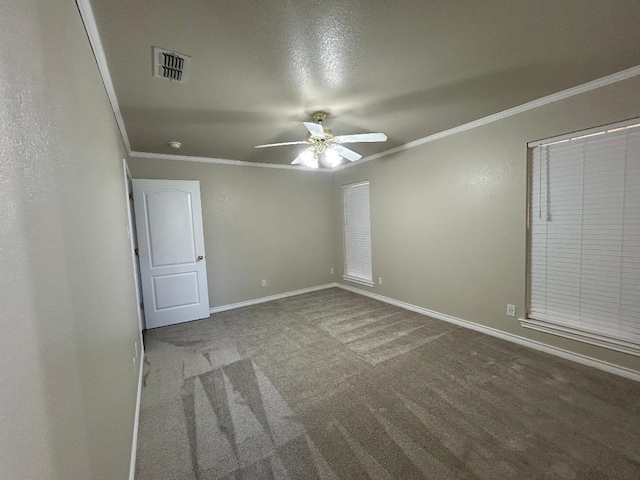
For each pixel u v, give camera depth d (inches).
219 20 53.7
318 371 95.7
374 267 175.6
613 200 85.4
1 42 18.5
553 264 99.2
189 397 83.7
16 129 20.1
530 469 56.9
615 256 86.2
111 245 58.9
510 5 52.7
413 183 145.3
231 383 90.4
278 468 59.2
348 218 197.5
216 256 164.2
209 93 82.0
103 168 58.7
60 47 33.8
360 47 63.9
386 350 108.3
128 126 103.5
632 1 52.3
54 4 32.4
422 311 147.2
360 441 65.6
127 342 70.0
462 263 126.0
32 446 19.0
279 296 187.3
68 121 35.0
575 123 88.9
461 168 122.6
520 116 101.8
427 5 52.0
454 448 62.6
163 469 59.9
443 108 100.2
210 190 161.3
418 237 145.4
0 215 16.9
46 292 23.5
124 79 71.7
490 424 69.0
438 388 83.7
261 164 177.5
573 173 92.7
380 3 50.9
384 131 123.9
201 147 136.2
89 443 32.8
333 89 82.3
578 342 93.9
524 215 103.6
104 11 49.1
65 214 30.7
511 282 109.5
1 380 16.0
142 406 79.9
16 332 18.0
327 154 104.1
